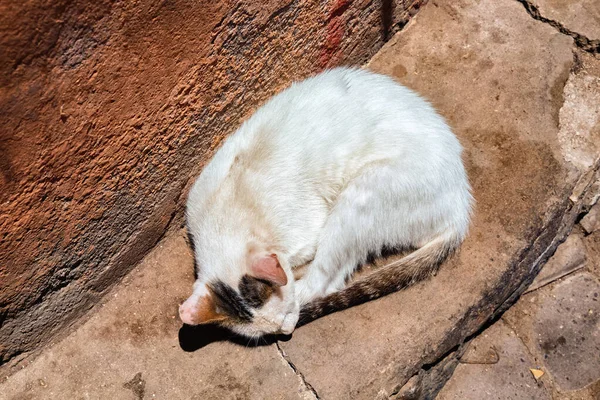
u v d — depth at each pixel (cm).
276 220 110
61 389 111
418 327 112
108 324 114
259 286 106
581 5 131
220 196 110
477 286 114
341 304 112
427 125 112
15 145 94
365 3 122
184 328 113
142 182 109
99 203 105
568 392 125
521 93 125
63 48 92
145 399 110
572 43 129
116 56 96
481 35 130
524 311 129
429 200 111
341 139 111
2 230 99
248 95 116
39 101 93
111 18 94
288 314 109
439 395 124
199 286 108
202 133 112
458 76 127
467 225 115
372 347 111
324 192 112
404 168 109
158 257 118
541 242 119
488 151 121
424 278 114
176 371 112
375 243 113
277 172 110
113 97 99
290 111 112
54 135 96
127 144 103
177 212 117
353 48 127
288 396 110
